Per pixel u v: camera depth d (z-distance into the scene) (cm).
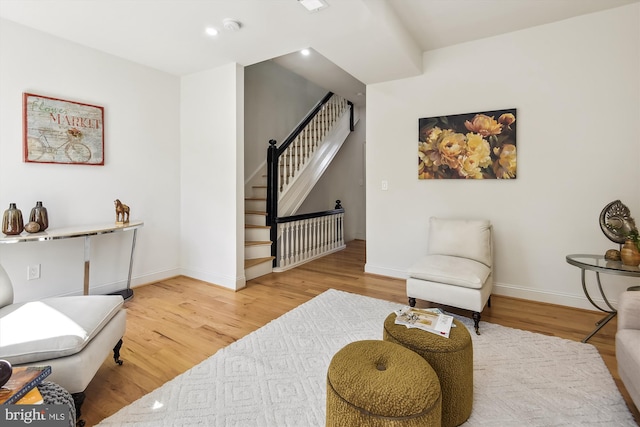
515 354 210
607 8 265
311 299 312
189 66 349
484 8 264
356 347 147
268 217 419
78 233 258
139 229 350
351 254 523
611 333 240
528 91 300
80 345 149
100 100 312
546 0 253
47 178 279
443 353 147
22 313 167
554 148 291
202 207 369
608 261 230
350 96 596
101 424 149
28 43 265
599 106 273
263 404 163
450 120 336
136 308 290
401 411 114
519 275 312
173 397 168
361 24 247
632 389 141
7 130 256
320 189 671
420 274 260
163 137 369
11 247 262
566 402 164
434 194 352
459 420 149
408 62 317
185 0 223
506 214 315
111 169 323
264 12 235
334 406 124
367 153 395
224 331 245
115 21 253
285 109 567
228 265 348
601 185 275
